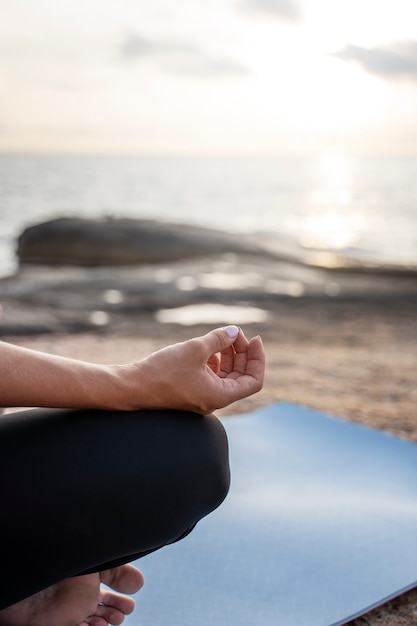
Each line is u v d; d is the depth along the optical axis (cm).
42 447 82
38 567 82
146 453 85
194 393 88
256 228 2233
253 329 476
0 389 78
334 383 317
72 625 100
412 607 127
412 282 758
